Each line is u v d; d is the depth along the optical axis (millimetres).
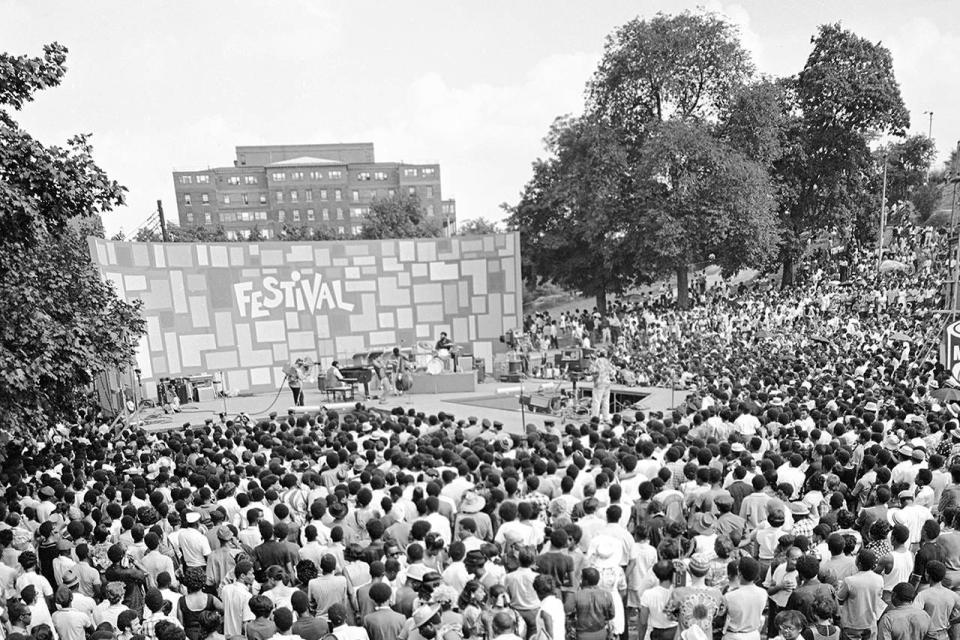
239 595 6898
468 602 5801
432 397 23812
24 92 10852
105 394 23984
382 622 6098
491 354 31031
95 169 11406
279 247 28906
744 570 5762
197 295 27594
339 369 24016
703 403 15219
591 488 8055
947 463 9898
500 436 13312
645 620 6496
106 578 7207
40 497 10445
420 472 10141
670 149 32656
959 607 5930
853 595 6258
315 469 10961
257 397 26594
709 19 34938
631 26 36062
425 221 70875
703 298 36781
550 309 56188
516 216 44562
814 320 28984
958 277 20125
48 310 13453
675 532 6754
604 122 36906
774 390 15523
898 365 18609
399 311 30484
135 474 11516
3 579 7707
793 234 41062
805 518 7707
